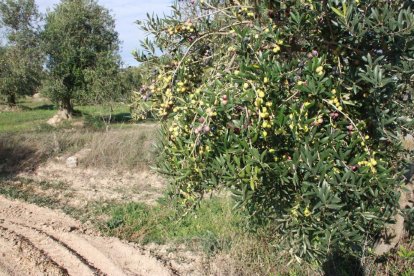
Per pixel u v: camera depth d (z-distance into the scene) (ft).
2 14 82.28
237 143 7.77
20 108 112.88
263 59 7.76
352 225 8.39
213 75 9.06
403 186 9.06
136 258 21.17
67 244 23.13
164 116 9.77
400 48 7.78
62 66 77.92
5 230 24.38
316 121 7.84
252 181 7.49
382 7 7.80
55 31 79.56
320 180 7.54
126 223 25.48
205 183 8.98
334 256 16.35
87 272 19.98
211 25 10.20
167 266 20.03
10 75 85.25
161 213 26.32
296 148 7.73
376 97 8.17
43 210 28.68
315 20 7.83
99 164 37.14
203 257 20.56
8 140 41.81
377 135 8.52
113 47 84.53
